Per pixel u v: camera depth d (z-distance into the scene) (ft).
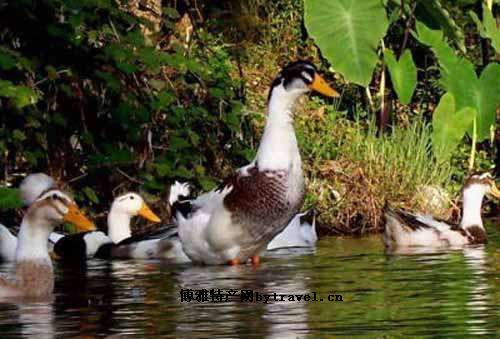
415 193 60.29
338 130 64.54
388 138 63.46
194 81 59.52
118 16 55.77
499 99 66.95
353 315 33.53
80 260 48.73
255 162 44.93
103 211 57.41
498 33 68.74
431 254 47.70
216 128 59.52
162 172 55.42
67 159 56.65
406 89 65.36
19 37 56.13
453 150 64.23
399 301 35.65
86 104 56.65
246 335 31.07
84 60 56.24
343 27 64.28
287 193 44.62
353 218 58.75
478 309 33.99
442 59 67.21
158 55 55.21
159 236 49.24
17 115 54.70
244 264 45.52
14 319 34.17
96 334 31.71
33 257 38.52
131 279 42.06
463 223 52.26
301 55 74.95
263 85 70.95
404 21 73.00
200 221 45.29
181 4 68.39
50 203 38.88
